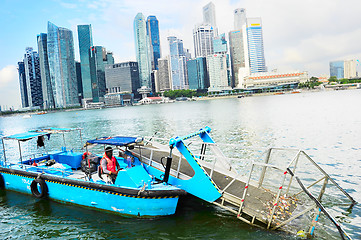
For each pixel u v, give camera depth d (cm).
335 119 3666
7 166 1424
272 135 2745
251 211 894
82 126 6431
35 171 1305
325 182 1012
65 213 1075
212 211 1022
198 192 997
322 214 948
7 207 1178
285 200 962
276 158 1764
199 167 979
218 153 1194
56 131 1430
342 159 1648
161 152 1293
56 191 1187
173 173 1070
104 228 931
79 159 1357
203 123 4681
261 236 824
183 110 10962
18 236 925
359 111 4472
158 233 877
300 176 1365
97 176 1175
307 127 3117
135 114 10869
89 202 1078
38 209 1138
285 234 832
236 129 3462
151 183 1023
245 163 1670
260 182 1013
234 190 989
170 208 977
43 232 940
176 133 3594
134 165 1177
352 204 1018
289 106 7794
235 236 833
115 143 1055
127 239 854
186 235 856
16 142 4050
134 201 952
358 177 1314
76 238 883
